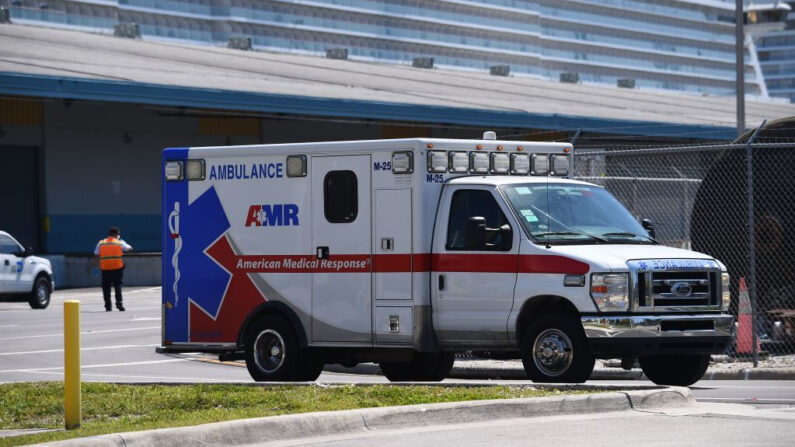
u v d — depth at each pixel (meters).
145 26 197.75
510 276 28.31
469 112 117.44
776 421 22.31
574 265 27.52
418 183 29.25
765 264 38.78
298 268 31.08
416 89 131.25
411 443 20.36
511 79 171.50
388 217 29.70
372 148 29.97
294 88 112.00
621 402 24.06
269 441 20.77
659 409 24.14
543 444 19.94
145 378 34.69
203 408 24.27
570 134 129.00
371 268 29.95
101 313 62.66
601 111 139.00
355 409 22.28
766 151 38.81
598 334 27.16
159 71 108.19
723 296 28.69
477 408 22.89
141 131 117.75
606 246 28.38
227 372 37.22
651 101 168.50
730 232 39.44
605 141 135.88
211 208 32.53
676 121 139.12
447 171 29.67
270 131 129.00
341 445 20.31
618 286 27.22
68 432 20.62
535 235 28.30
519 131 128.38
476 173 30.11
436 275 29.23
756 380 32.25
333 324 30.52
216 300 32.41
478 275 28.69
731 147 35.34
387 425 22.11
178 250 33.00
